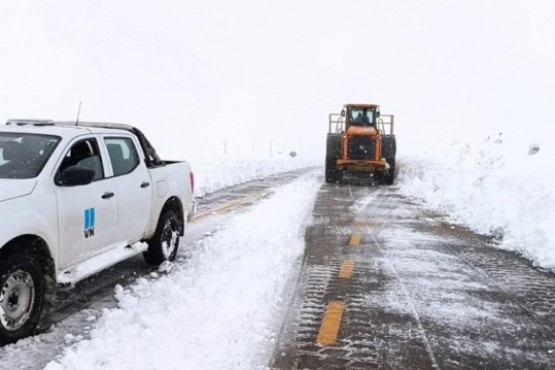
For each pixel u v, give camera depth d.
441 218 11.52
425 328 4.79
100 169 5.52
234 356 4.04
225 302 5.23
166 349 4.09
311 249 8.00
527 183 10.16
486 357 4.21
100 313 4.96
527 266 7.15
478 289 6.02
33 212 4.27
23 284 4.23
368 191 17.64
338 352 4.22
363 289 5.94
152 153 7.23
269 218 10.89
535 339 4.59
